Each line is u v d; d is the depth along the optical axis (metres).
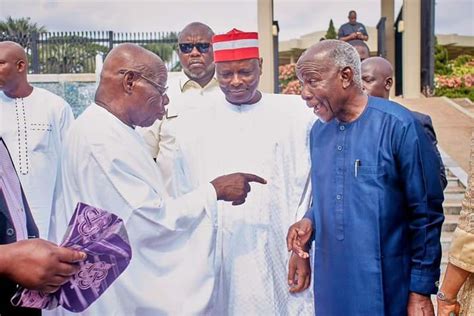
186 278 2.05
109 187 1.92
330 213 2.04
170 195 2.50
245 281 2.46
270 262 2.50
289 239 2.26
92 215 1.54
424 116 3.08
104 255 1.53
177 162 2.56
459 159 6.65
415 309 1.93
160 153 2.59
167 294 2.02
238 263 2.46
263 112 2.62
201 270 2.07
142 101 2.00
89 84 9.02
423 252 1.91
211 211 2.12
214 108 2.65
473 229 1.64
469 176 1.68
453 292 1.74
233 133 2.60
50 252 1.14
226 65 2.45
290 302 2.52
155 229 1.99
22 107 3.39
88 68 9.89
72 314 1.91
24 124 3.35
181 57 3.19
